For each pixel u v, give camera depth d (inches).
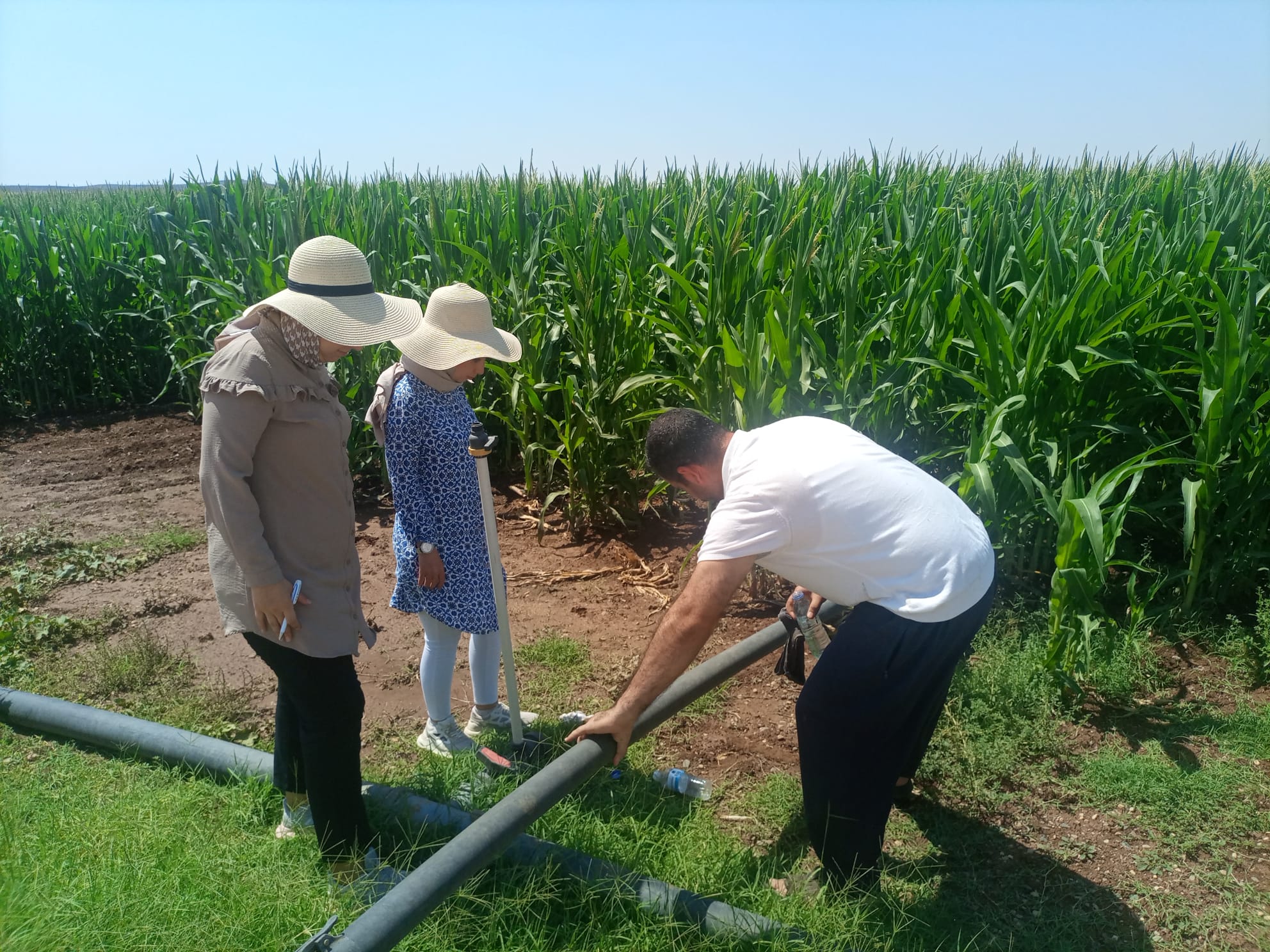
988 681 152.3
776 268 234.5
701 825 124.0
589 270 236.7
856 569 99.9
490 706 146.4
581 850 115.3
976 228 254.7
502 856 109.3
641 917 101.7
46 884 101.2
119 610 193.6
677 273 212.5
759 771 139.2
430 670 137.6
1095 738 145.6
